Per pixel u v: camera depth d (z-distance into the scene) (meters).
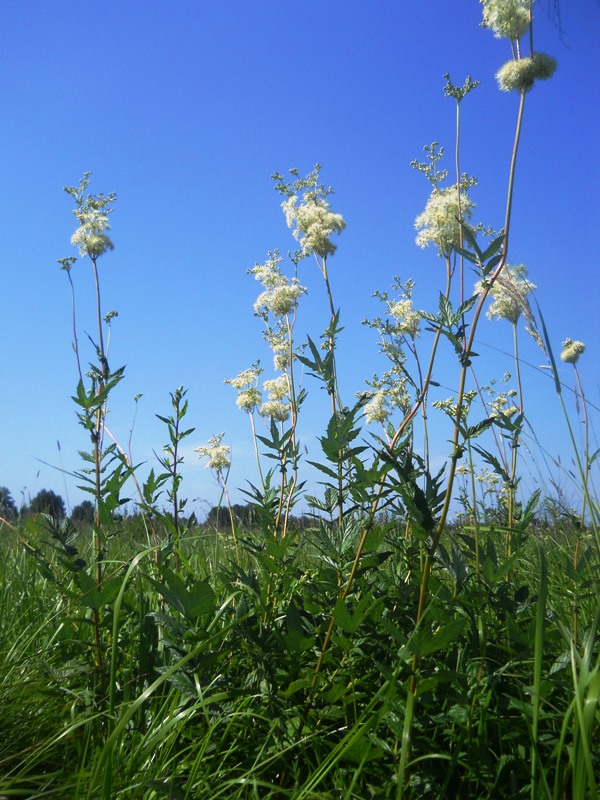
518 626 0.74
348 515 0.82
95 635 0.85
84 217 1.38
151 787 0.65
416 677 0.66
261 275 1.38
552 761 0.66
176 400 1.05
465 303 0.70
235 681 0.84
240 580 0.85
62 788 0.63
